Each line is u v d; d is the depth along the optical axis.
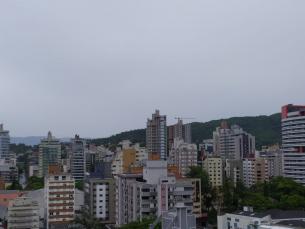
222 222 125.38
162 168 145.88
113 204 175.38
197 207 165.50
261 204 158.00
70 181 164.50
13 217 134.88
